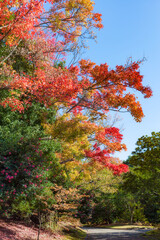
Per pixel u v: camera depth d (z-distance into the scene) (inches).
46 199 438.0
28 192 363.3
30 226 486.9
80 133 492.4
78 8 522.6
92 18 531.8
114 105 509.0
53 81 479.2
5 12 369.1
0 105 462.3
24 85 398.9
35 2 359.6
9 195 345.7
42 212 504.4
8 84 393.1
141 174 737.0
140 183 735.7
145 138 717.9
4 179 338.0
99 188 919.7
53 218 566.6
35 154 384.5
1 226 400.8
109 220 1467.8
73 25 567.8
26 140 389.4
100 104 532.4
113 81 485.1
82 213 874.8
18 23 369.7
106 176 876.6
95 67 493.0
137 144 729.6
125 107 504.4
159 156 690.2
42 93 485.1
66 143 521.7
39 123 534.9
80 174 605.6
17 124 463.8
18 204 410.9
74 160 552.7
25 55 505.0
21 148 377.4
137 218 1425.9
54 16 539.5
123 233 851.4
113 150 595.8
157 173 700.0
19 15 370.0
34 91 470.3
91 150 626.8
